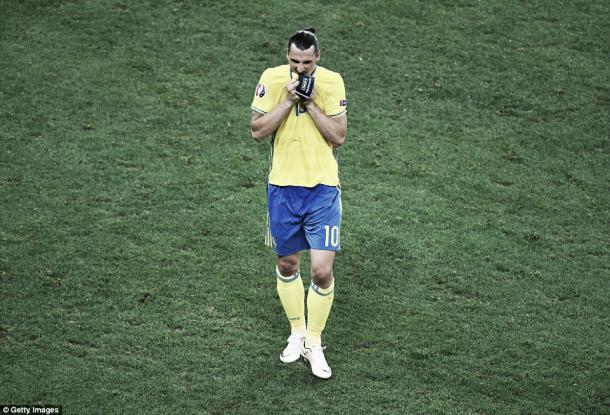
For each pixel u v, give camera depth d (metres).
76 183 30.16
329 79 20.89
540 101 37.47
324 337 23.23
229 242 27.34
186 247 26.94
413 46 40.97
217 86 37.22
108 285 24.84
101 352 22.09
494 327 23.83
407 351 22.72
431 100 37.19
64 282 24.83
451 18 43.31
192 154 32.50
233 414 20.23
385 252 27.23
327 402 20.78
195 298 24.55
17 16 41.44
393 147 33.66
